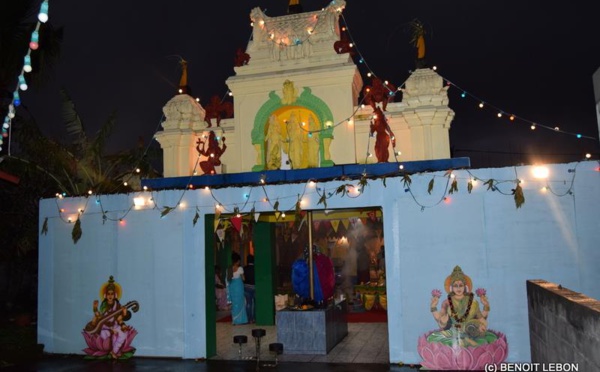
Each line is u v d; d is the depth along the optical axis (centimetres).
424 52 1364
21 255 1552
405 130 1338
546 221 834
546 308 599
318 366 880
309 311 973
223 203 977
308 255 1034
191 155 1452
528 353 822
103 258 1023
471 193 868
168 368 898
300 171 975
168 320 977
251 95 1362
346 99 1302
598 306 436
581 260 814
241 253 1792
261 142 1327
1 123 1239
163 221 1002
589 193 823
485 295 847
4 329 1180
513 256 841
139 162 1580
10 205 1535
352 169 955
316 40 1362
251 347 1054
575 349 469
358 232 1702
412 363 866
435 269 870
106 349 989
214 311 999
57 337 1030
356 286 1543
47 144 1500
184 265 982
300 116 1369
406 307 876
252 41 1416
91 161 1598
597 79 719
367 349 999
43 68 1304
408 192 894
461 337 842
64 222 1055
